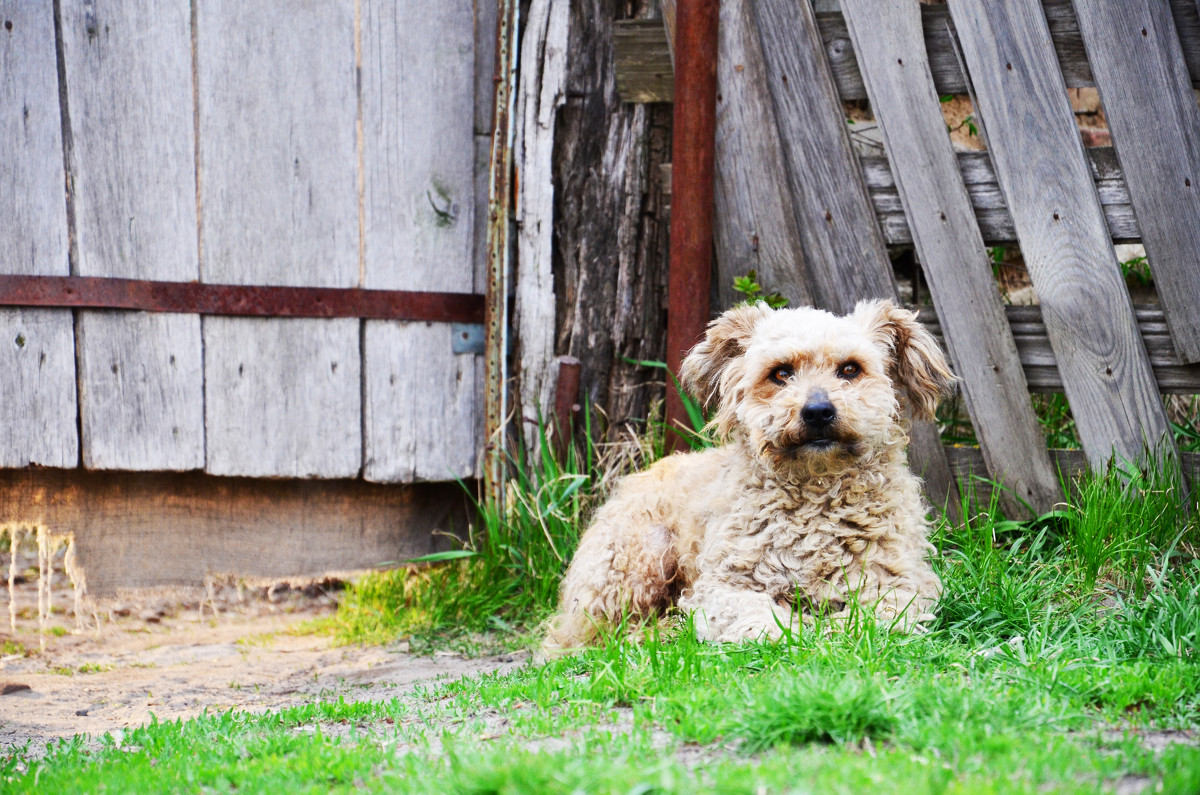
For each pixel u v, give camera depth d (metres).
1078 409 4.08
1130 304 3.98
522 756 1.94
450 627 4.41
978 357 4.19
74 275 4.37
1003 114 4.07
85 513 4.67
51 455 4.39
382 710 2.84
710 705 2.26
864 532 3.19
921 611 3.07
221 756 2.36
